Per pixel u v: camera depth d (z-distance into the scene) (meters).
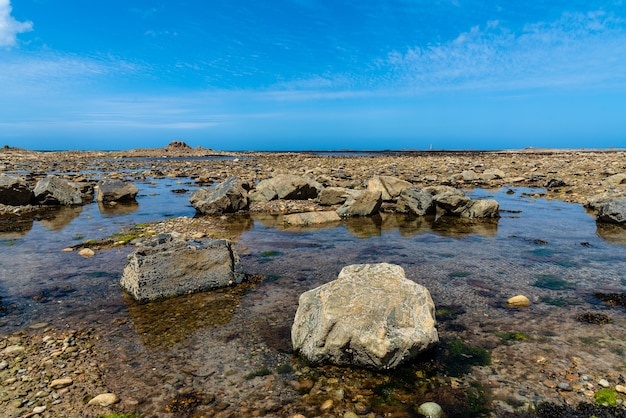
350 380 1.88
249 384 1.85
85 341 2.24
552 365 1.99
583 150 33.84
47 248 4.15
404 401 1.73
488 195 8.15
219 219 5.85
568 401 1.72
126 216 6.08
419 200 6.24
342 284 2.23
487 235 4.81
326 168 13.92
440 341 2.24
